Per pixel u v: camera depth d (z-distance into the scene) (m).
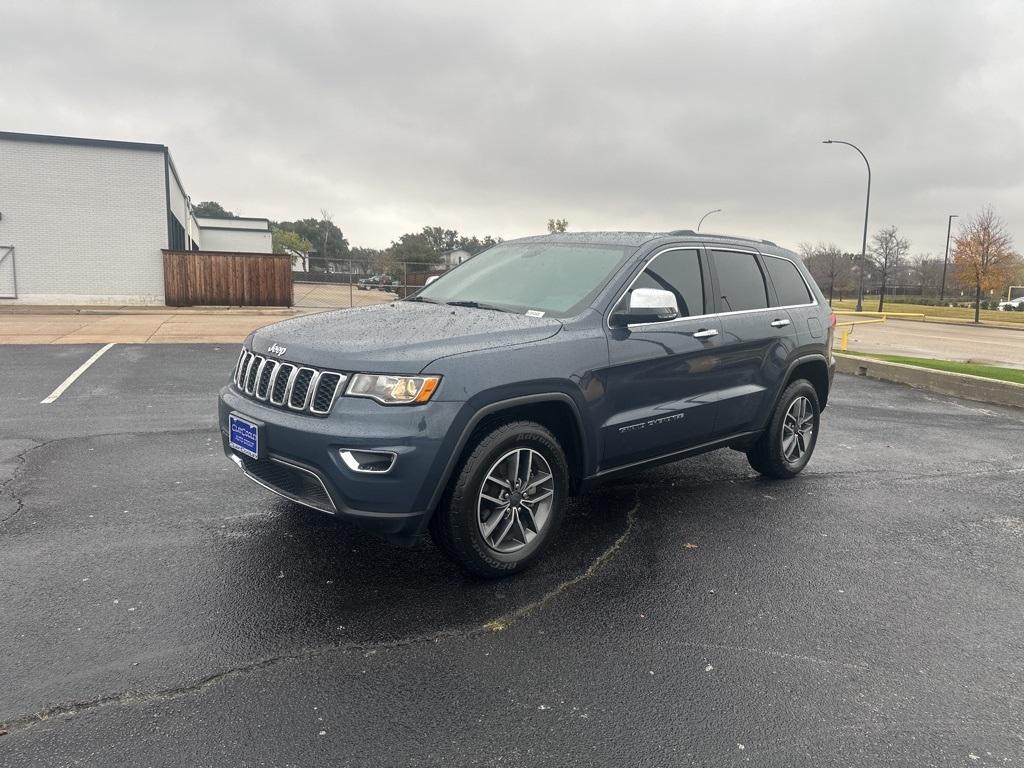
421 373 3.32
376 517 3.31
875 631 3.42
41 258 24.67
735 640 3.28
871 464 6.45
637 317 4.06
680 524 4.70
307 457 3.34
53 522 4.29
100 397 8.08
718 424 4.89
